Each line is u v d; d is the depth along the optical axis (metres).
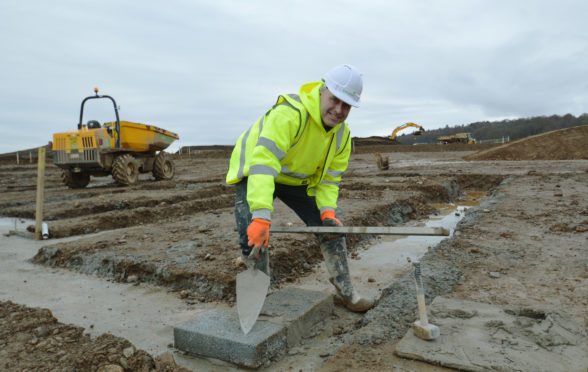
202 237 5.23
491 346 2.24
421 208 7.81
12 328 2.77
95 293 3.79
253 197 2.26
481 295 3.02
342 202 7.44
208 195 10.41
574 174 10.97
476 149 36.97
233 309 3.33
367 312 2.92
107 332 2.98
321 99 2.39
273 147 2.31
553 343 2.23
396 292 3.18
